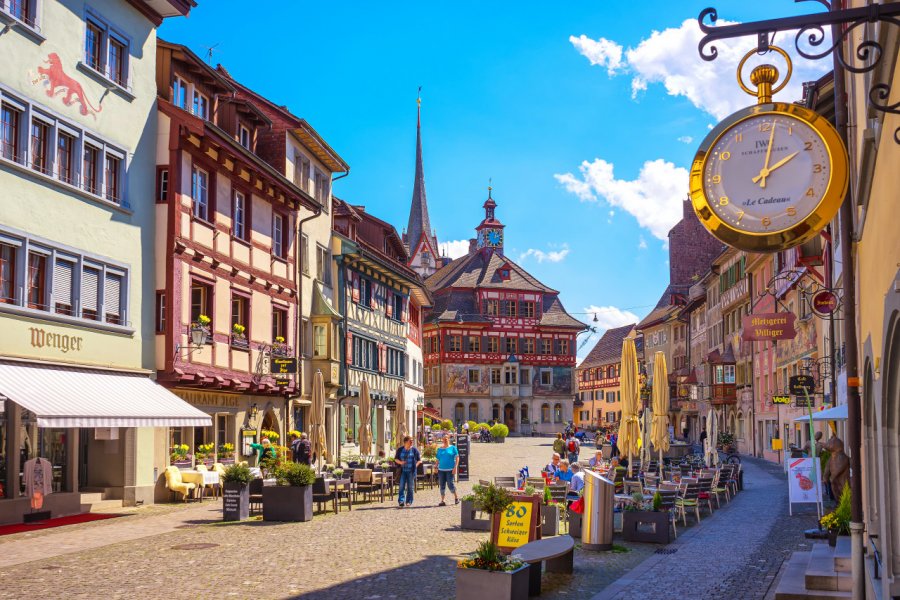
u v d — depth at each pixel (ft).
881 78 19.88
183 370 75.97
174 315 75.00
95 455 70.85
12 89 58.65
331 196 124.88
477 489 42.16
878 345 24.31
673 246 278.46
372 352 144.77
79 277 65.05
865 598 28.27
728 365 190.90
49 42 62.49
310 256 115.44
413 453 74.64
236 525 58.59
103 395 61.11
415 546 48.67
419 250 455.22
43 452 63.26
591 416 390.63
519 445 216.74
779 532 56.29
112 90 70.13
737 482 91.25
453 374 290.97
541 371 298.35
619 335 387.14
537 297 300.81
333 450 120.88
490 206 337.72
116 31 70.85
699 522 63.05
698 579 38.58
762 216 17.90
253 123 101.60
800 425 129.08
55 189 62.95
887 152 20.29
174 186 75.66
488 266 303.07
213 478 78.07
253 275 93.30
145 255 73.87
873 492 31.96
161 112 76.69
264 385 92.58
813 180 17.63
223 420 88.07
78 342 64.49
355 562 42.88
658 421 81.41
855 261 34.47
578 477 61.98
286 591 35.47
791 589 33.58
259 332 95.25
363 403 99.71
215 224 83.87
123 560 43.14
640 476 75.00
